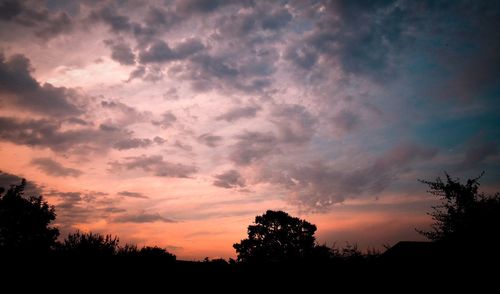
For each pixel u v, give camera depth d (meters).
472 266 12.62
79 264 16.72
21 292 14.79
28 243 19.66
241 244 44.62
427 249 16.05
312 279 20.02
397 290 16.83
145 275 18.48
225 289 20.17
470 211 12.77
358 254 20.62
